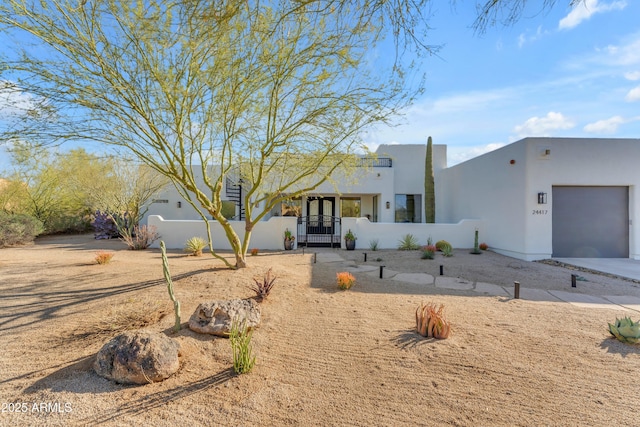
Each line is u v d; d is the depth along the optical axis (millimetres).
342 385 2750
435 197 16719
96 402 2443
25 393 2557
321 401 2527
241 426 2230
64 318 4113
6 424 2215
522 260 9195
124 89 4551
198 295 5008
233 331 3309
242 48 4660
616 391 2629
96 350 3275
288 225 11602
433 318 3674
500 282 6516
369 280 6520
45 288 5438
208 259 8773
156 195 14867
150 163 5922
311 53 4711
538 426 2230
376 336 3711
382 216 15484
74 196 16250
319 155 6352
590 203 9453
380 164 16594
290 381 2801
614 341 3557
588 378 2822
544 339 3617
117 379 2680
